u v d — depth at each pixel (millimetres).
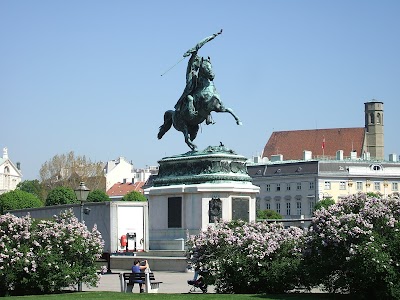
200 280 20969
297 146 149000
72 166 113500
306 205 131250
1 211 90188
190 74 33281
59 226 21359
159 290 22766
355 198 19266
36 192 126188
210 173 31641
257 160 145000
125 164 165250
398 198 19094
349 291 19000
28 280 20484
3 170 167125
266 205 137125
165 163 33375
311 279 19156
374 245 17562
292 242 20250
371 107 174250
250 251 19938
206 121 32906
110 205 38094
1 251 20453
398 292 17562
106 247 38281
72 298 19203
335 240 18219
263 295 19156
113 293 20703
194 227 31406
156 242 32750
